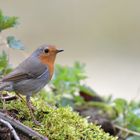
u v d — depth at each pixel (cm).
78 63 1338
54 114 874
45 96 1170
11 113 862
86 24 2539
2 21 977
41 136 805
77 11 2609
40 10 2558
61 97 1207
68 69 1288
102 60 2214
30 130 807
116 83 1956
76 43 2380
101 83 1944
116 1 2662
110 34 2486
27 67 877
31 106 879
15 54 1836
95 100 1309
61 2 2622
